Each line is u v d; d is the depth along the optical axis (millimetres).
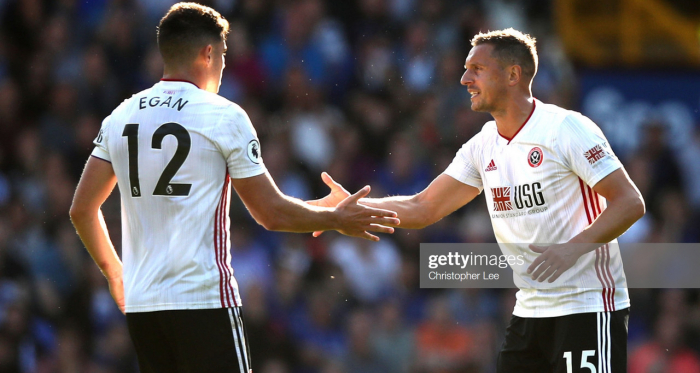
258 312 29906
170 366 12492
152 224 12086
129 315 12336
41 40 36938
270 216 12555
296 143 36938
